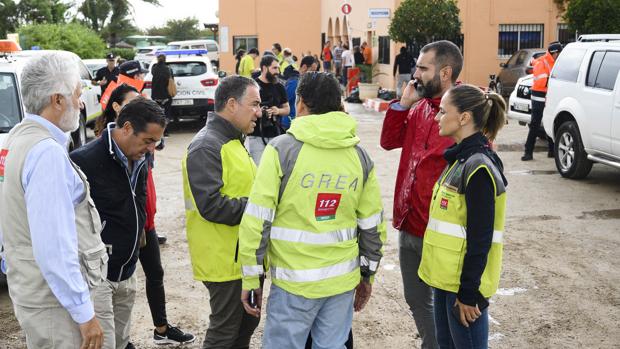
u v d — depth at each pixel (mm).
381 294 5934
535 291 5938
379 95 21344
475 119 3389
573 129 9969
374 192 3574
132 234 3695
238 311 3965
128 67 6426
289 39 36594
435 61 3932
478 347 3449
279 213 3396
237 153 3883
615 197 9102
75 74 2971
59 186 2826
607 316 5434
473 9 23062
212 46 39562
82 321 2869
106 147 3562
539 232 7605
